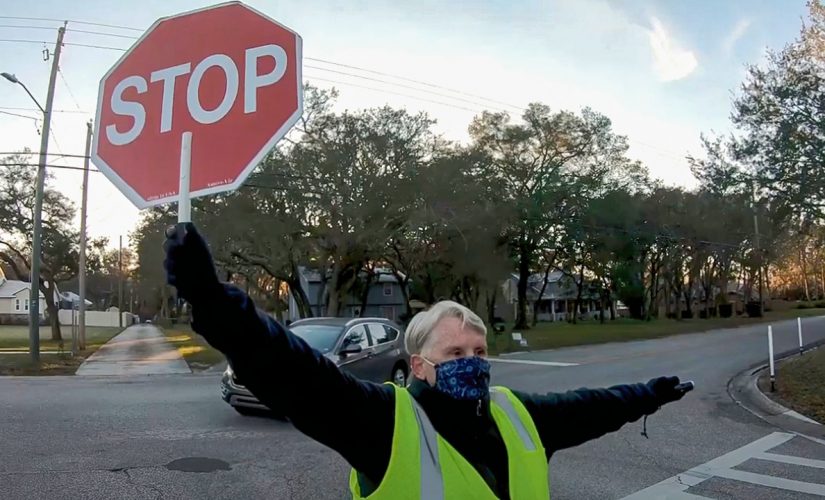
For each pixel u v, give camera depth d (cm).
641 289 5600
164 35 176
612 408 201
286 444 753
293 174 2611
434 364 170
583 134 4022
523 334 3412
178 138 169
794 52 2122
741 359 1900
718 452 761
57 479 598
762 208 2553
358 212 2686
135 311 9850
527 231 4022
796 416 994
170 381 1414
